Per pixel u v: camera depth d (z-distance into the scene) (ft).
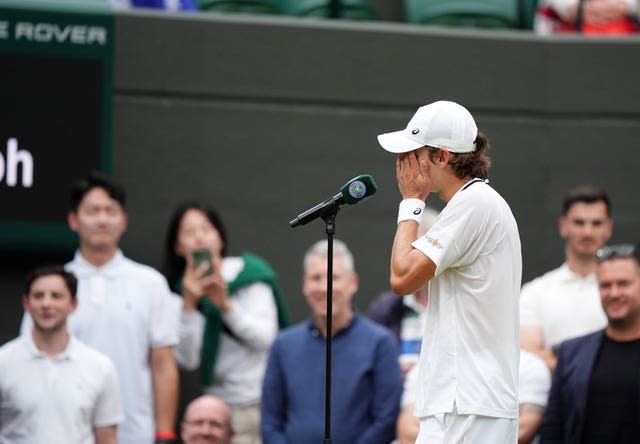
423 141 64.34
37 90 105.60
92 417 89.61
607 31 120.88
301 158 111.55
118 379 93.30
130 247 109.19
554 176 113.70
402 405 89.66
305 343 91.50
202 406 91.09
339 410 89.35
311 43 112.27
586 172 113.80
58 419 88.43
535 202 113.39
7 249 105.29
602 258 87.25
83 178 105.60
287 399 91.25
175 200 109.91
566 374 87.15
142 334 95.14
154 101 110.32
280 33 111.96
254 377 98.68
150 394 95.30
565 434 86.84
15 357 89.30
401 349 97.14
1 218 104.53
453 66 113.60
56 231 105.09
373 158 112.16
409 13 118.93
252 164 110.93
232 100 111.24
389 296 98.68
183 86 110.73
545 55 114.32
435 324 64.13
